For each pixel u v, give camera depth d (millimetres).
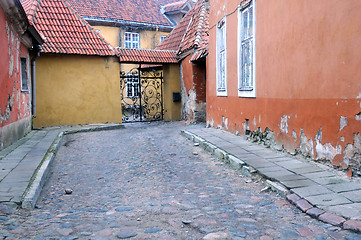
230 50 9500
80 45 13781
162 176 6098
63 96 13586
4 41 7898
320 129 5359
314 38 5395
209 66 11883
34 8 13883
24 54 10852
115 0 25438
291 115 6258
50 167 6879
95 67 14211
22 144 8758
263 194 4688
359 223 3193
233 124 9500
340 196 4031
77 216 3859
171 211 3941
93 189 5402
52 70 13328
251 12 8125
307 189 4375
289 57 6219
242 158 6441
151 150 8773
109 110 14570
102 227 3418
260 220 3555
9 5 7789
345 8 4645
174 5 27500
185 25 17453
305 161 5820
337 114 4922
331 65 5004
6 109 8062
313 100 5516
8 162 6500
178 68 16297
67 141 10484
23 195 4426
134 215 3848
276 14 6645
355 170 4629
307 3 5555
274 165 5762
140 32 25609
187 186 5348
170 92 16188
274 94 6914
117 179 6031
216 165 6805
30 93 12023
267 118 7305
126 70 22703
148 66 18656
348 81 4656
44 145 8680
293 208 3973
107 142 10258
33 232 3248
